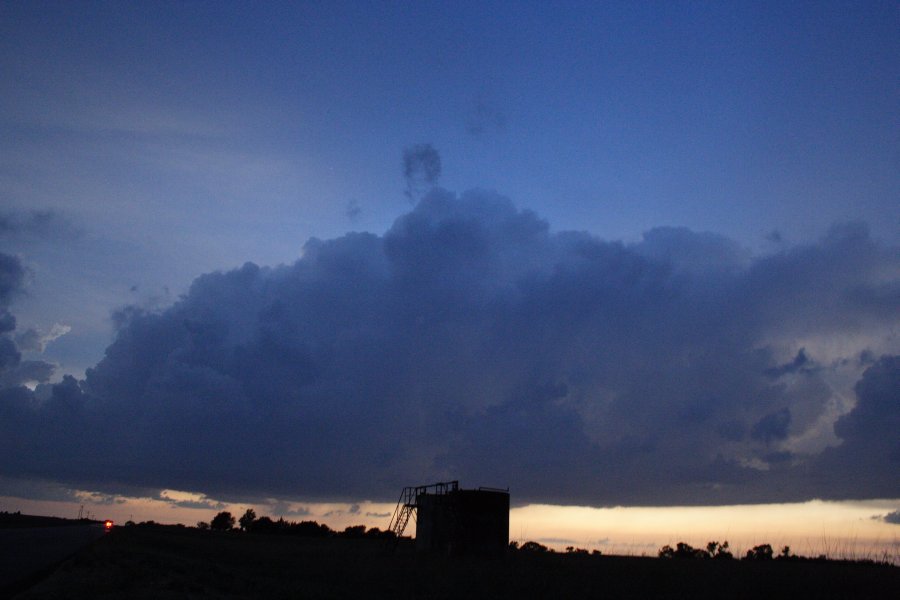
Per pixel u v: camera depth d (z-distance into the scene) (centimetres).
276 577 3931
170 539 9350
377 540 11756
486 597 3005
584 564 4512
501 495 6131
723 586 3062
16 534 7069
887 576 3303
